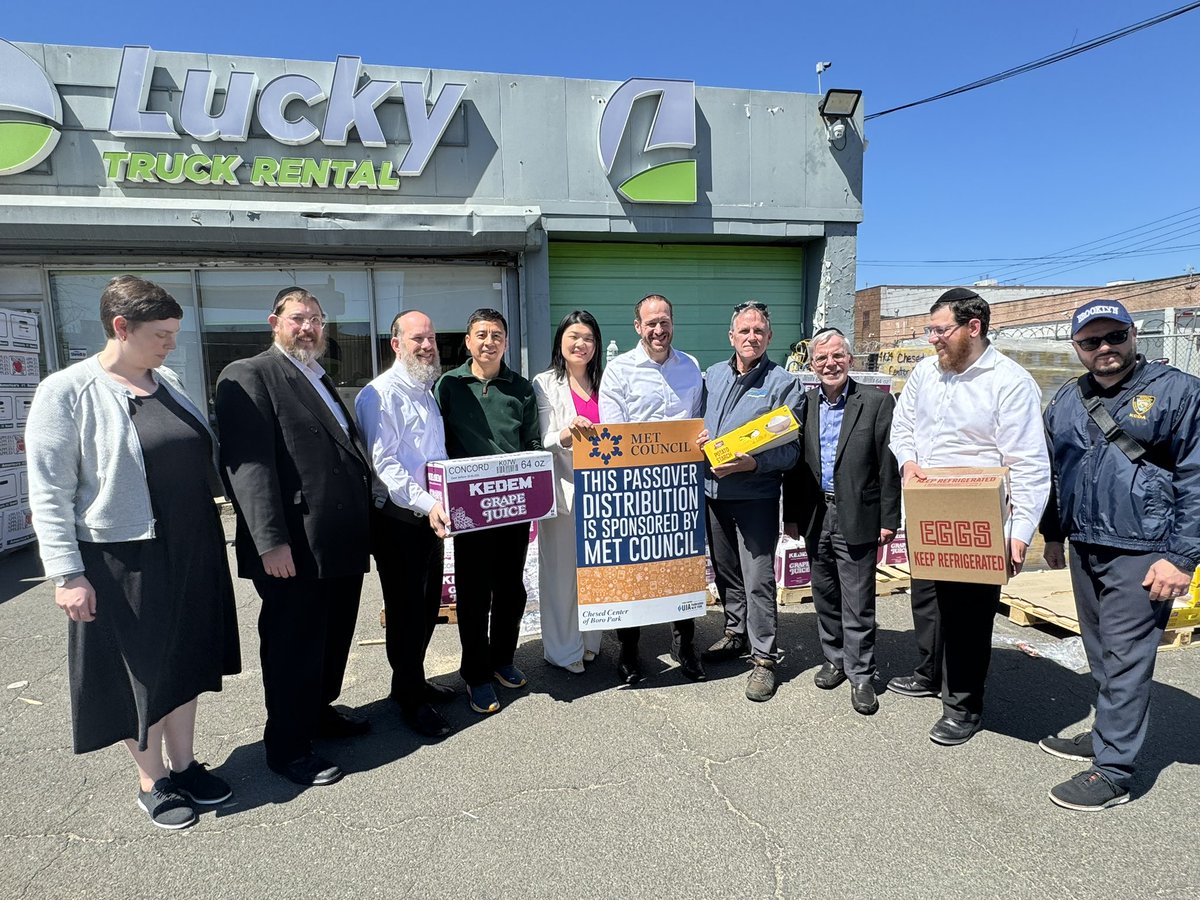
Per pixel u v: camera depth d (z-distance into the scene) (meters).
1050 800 2.55
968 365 2.99
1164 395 2.46
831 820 2.44
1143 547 2.49
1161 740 2.95
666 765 2.81
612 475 3.38
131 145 7.40
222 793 2.60
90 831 2.44
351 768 2.82
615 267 8.96
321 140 7.68
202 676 2.50
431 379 3.11
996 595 2.88
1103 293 29.53
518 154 8.14
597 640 3.87
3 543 6.22
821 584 3.47
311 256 7.94
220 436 2.59
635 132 8.32
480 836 2.38
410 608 3.07
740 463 3.22
